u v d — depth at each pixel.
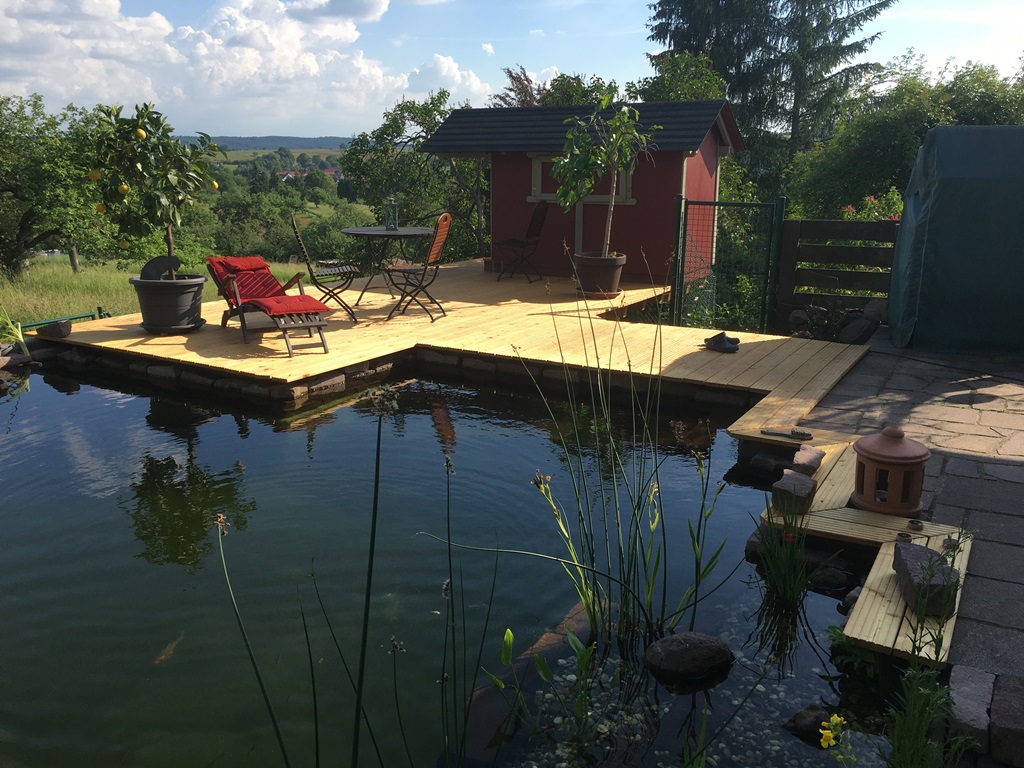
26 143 17.67
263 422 6.36
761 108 32.66
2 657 3.27
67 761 2.68
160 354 7.51
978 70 17.25
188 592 3.78
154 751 2.73
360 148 19.61
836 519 4.06
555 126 12.56
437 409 6.67
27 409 6.80
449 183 20.31
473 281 12.30
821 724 2.73
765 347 7.96
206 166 8.41
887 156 17.02
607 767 2.64
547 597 3.72
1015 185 7.29
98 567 4.03
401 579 3.86
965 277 7.66
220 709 2.95
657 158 11.70
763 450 5.41
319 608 3.61
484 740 2.77
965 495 4.38
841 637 3.19
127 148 7.76
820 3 31.89
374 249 18.06
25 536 4.39
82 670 3.19
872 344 8.35
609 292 10.59
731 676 3.15
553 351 7.62
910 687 2.69
